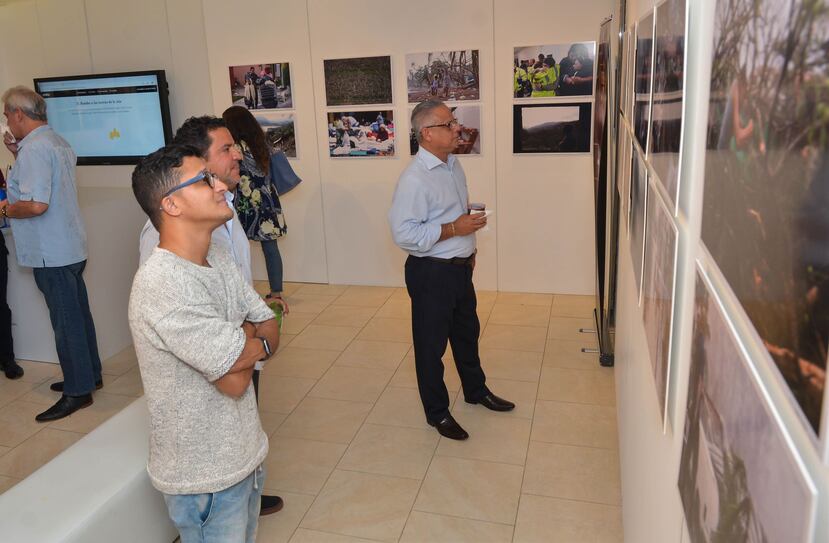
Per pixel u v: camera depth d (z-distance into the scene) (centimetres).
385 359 401
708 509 65
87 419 345
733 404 54
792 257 39
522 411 332
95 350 372
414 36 479
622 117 282
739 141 51
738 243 52
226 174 212
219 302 164
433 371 301
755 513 48
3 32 571
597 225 371
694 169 77
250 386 176
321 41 498
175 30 529
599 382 360
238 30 514
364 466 290
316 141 520
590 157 471
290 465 293
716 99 61
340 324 461
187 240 158
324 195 532
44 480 211
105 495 203
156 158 153
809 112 36
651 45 123
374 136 507
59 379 393
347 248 540
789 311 40
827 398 34
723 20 58
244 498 176
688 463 78
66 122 575
